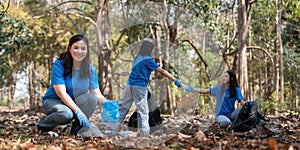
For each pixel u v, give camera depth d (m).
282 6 14.45
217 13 14.50
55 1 16.11
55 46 17.89
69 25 17.41
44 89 22.98
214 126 5.97
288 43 19.16
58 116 5.05
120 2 7.21
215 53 6.55
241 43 10.23
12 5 13.37
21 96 30.69
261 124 5.54
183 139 4.25
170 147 3.87
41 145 3.97
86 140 4.51
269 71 20.95
